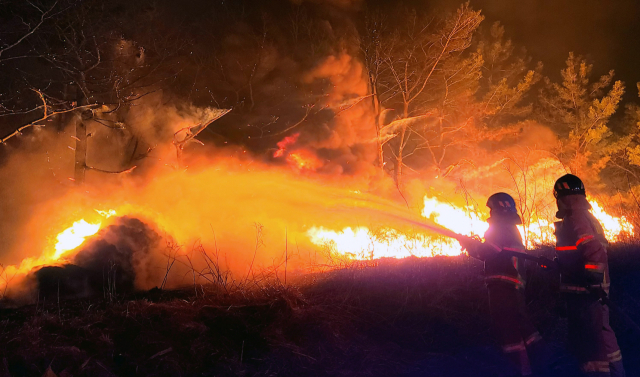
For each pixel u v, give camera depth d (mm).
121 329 4883
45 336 4660
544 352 4141
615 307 3672
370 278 6648
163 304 5477
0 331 4812
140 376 4293
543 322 5250
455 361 4629
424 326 5312
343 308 5598
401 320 5430
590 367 3736
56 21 10219
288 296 5723
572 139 18266
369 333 5215
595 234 3848
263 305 5512
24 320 5258
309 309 5426
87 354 4438
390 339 5117
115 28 11539
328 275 7012
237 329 5066
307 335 5004
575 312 3822
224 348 4754
